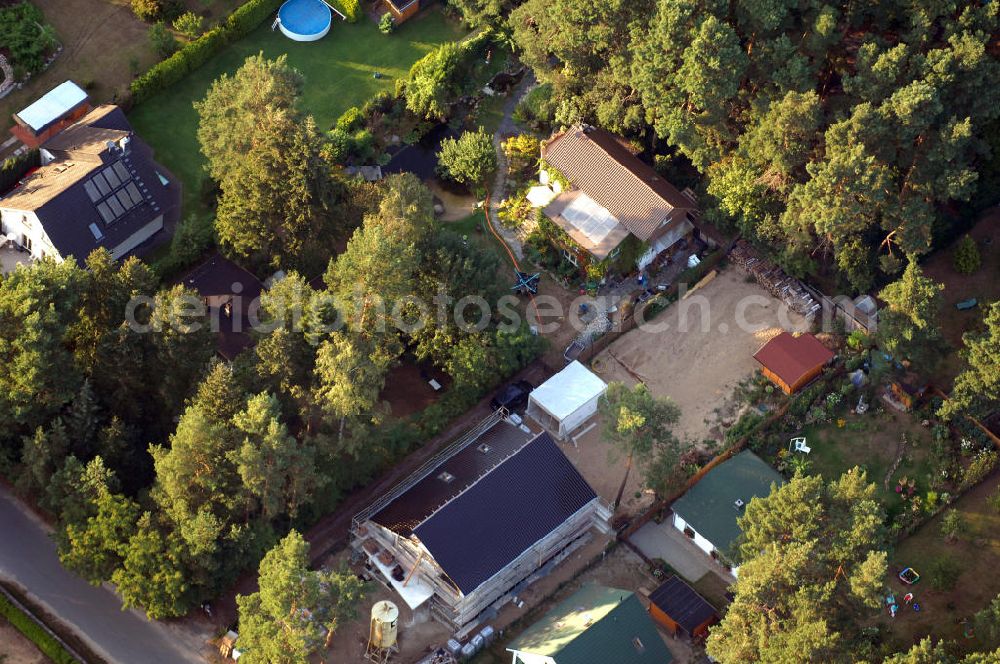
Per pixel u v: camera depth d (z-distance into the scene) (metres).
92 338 132.25
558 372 141.88
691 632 124.50
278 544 126.50
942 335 145.38
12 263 147.00
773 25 139.62
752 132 144.25
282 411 130.25
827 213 136.50
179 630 124.94
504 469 128.00
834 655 111.75
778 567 113.00
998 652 110.62
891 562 130.75
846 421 140.88
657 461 130.88
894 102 136.25
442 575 124.56
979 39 138.88
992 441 138.00
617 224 148.12
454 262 138.62
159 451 123.38
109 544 121.25
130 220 146.75
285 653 113.75
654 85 142.62
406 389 142.00
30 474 128.00
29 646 122.00
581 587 127.38
